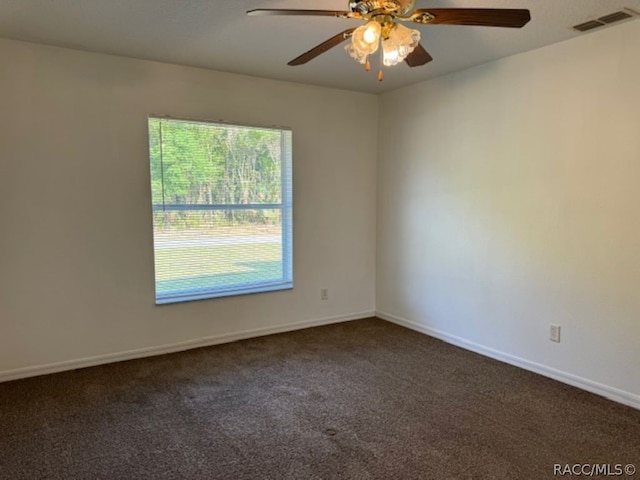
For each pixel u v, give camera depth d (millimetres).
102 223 3344
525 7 2385
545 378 3156
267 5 2381
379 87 4242
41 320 3189
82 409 2697
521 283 3318
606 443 2316
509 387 3010
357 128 4492
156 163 3557
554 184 3059
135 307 3521
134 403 2779
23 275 3109
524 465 2133
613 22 2615
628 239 2699
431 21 1882
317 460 2174
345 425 2514
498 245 3465
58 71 3109
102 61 3248
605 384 2857
